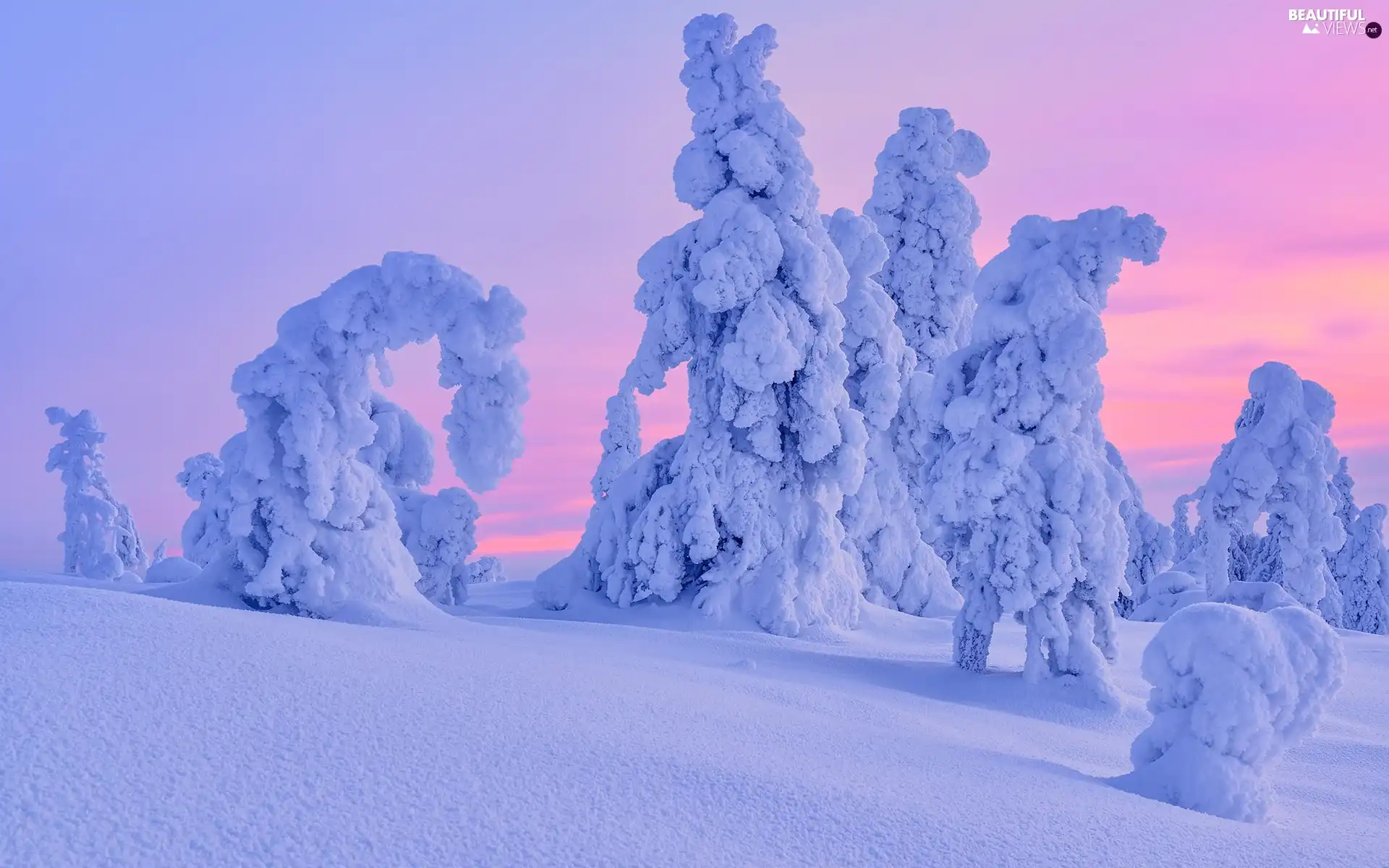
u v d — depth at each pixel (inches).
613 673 511.8
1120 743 744.3
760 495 1277.1
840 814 320.2
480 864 255.9
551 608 1390.3
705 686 549.3
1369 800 582.6
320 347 883.4
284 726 319.6
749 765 357.1
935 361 1712.6
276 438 872.3
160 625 399.5
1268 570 1608.0
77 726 293.3
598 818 292.0
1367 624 1898.4
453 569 1496.1
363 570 883.4
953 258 1723.7
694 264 1341.0
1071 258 967.6
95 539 1931.6
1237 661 496.1
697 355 1330.0
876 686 884.6
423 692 378.3
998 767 446.3
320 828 261.4
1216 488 1569.9
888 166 1752.0
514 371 908.0
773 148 1352.1
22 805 247.9
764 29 1363.2
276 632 431.2
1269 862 332.8
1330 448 1573.6
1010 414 940.6
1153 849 331.9
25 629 371.9
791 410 1293.1
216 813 260.4
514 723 360.5
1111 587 929.5
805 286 1267.2
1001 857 303.9
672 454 1405.0
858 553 1482.5
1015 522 927.0
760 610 1243.8
